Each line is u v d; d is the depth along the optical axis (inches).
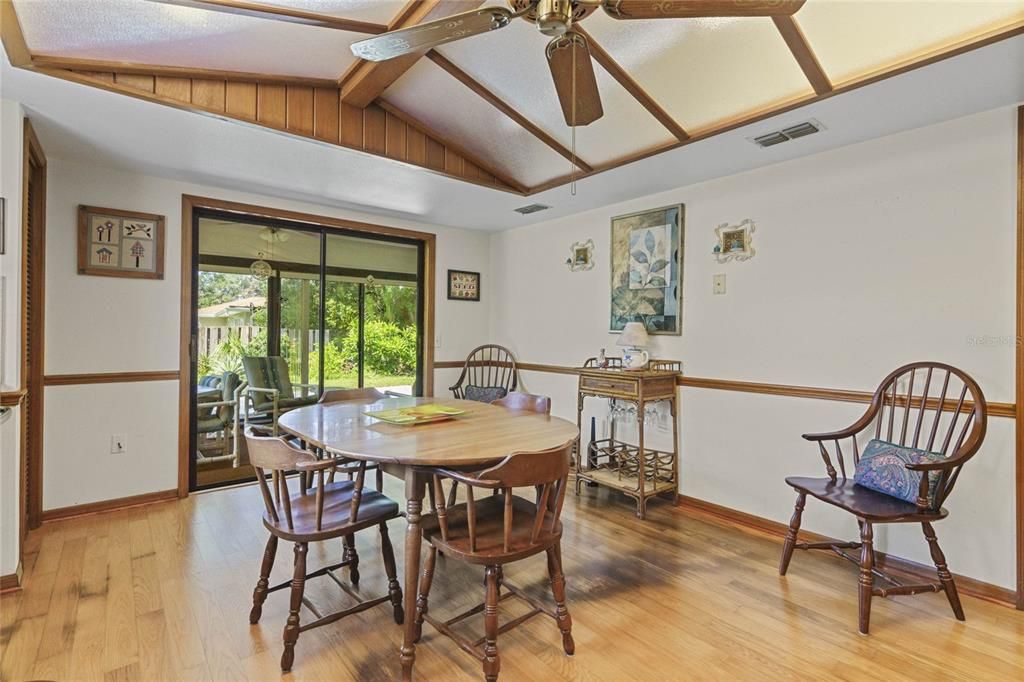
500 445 71.3
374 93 100.6
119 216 123.1
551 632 76.7
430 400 119.0
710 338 127.3
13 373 87.0
